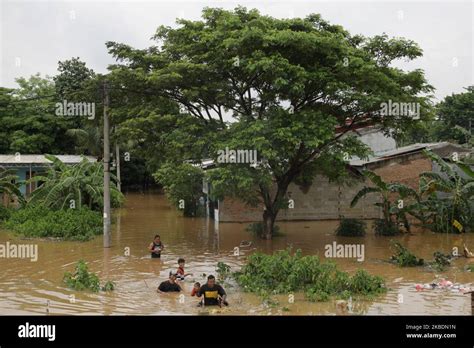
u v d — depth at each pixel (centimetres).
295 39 1948
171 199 3447
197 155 2161
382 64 2280
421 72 2267
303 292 1441
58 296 1410
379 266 1809
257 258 1608
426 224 2633
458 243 2291
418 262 1808
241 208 3081
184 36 2202
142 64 2259
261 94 2234
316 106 2291
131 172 5578
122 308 1295
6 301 1355
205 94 2178
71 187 2734
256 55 1972
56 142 4666
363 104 2100
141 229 2788
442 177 2738
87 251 2105
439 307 1302
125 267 1809
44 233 2381
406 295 1424
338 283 1448
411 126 2362
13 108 4578
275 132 2008
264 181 2131
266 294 1404
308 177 2569
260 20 2050
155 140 2294
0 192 2889
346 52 2052
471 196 2616
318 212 3186
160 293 1445
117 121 2342
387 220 2555
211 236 2542
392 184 2583
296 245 2266
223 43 1983
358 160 3209
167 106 2223
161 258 1978
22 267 1786
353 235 2497
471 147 3153
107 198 2192
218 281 1577
